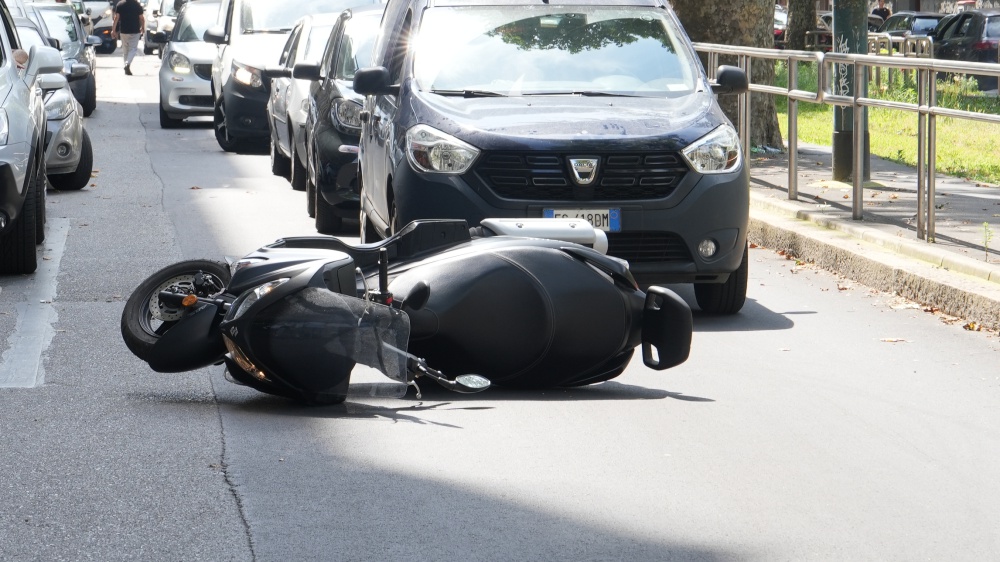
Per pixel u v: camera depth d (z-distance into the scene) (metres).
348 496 7.31
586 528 6.85
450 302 9.40
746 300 13.77
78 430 8.61
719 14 26.17
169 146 28.94
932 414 9.21
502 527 6.86
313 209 19.19
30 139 14.36
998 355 11.16
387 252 9.80
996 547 6.64
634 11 14.47
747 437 8.55
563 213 12.17
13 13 24.48
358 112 17.72
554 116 12.65
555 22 14.27
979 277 13.22
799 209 17.53
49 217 18.88
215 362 9.33
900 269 13.73
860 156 16.48
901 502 7.30
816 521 6.98
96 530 6.80
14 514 7.03
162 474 7.68
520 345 9.51
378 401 9.45
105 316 12.48
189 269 9.98
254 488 7.44
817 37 44.19
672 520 6.98
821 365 10.80
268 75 22.98
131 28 52.88
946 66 14.34
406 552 6.51
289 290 8.98
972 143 21.31
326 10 28.67
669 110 13.02
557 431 8.65
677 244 12.43
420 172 12.46
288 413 9.07
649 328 9.78
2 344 11.31
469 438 8.46
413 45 14.07
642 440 8.45
